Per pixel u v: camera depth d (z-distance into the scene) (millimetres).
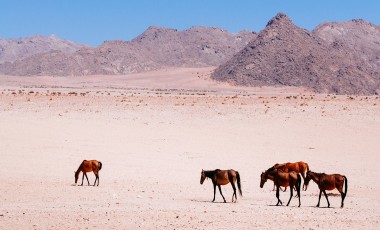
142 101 85312
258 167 41156
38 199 25891
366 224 20219
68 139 52562
